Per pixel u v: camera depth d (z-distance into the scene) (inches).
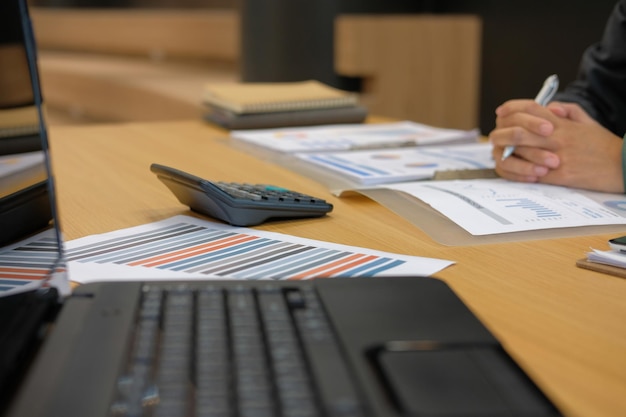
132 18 195.5
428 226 32.2
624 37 49.3
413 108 116.3
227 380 16.0
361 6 124.4
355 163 44.6
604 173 38.1
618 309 23.1
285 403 15.1
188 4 205.3
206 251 28.6
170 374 16.3
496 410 15.2
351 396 15.4
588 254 27.2
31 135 22.8
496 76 124.6
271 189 35.6
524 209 34.3
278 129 61.7
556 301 23.8
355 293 21.6
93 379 16.3
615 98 49.6
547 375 18.7
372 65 112.5
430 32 115.6
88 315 19.6
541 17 115.2
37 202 22.8
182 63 183.8
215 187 32.0
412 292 21.8
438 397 15.6
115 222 33.4
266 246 29.3
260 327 18.8
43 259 22.9
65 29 227.3
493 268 27.0
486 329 19.3
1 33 22.7
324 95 65.9
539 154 39.3
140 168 46.0
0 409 15.4
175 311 19.7
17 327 18.6
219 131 61.9
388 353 17.6
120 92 154.3
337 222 33.4
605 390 17.9
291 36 124.3
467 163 44.6
